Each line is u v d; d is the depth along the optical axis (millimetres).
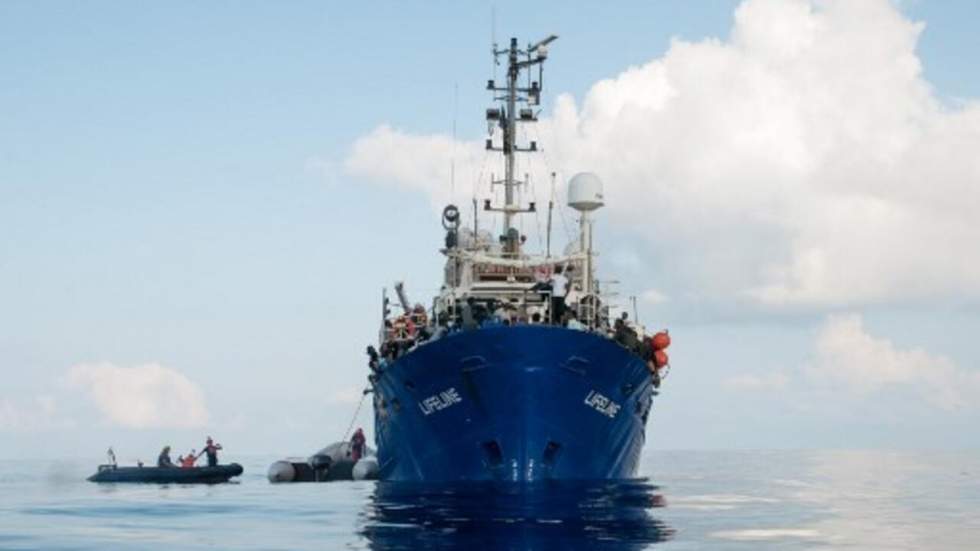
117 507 34562
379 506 32812
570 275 49344
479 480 41062
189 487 49500
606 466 43375
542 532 24859
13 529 26812
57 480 62000
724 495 38531
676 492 39531
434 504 32906
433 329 45969
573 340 39562
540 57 55125
